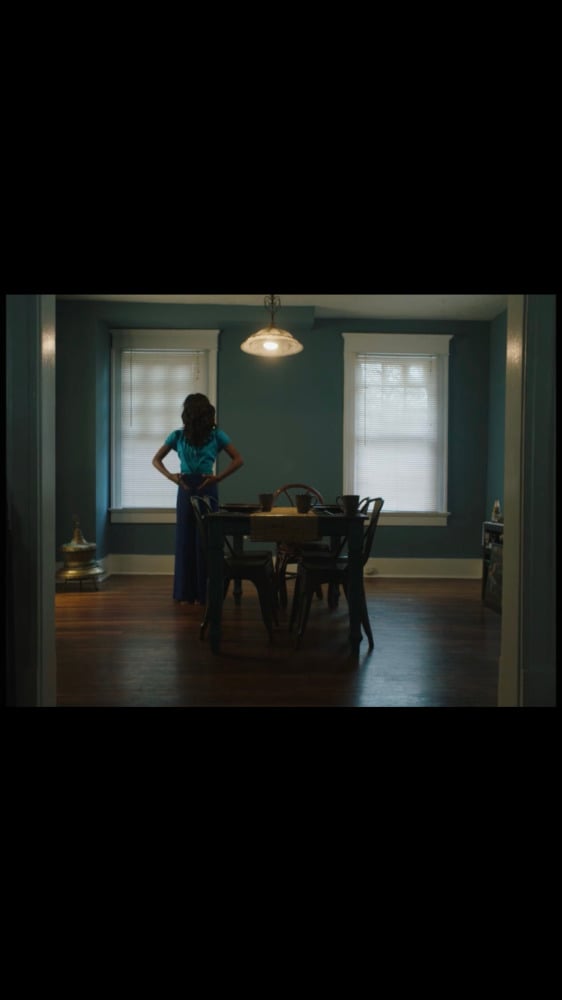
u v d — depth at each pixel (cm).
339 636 330
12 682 173
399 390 579
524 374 175
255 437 573
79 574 477
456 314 561
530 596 180
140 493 573
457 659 285
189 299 525
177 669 265
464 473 582
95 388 536
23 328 167
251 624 358
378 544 578
